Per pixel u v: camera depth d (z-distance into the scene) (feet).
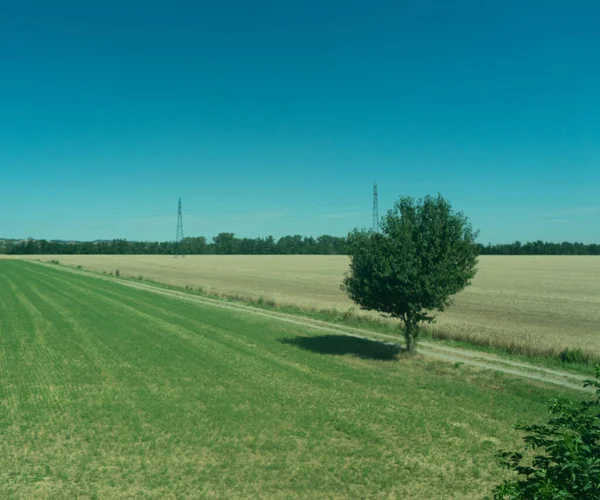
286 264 426.51
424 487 36.52
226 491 35.53
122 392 58.39
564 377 69.05
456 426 49.01
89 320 110.63
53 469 38.50
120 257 556.10
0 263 359.05
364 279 79.25
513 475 38.50
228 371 69.05
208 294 180.75
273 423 49.11
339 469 39.19
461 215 79.66
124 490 35.45
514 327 113.50
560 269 346.33
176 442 44.01
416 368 73.00
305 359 77.15
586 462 17.35
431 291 74.43
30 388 59.47
